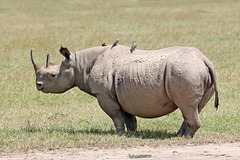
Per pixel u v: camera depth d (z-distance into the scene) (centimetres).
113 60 3662
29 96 5422
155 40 9044
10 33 9806
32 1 16638
